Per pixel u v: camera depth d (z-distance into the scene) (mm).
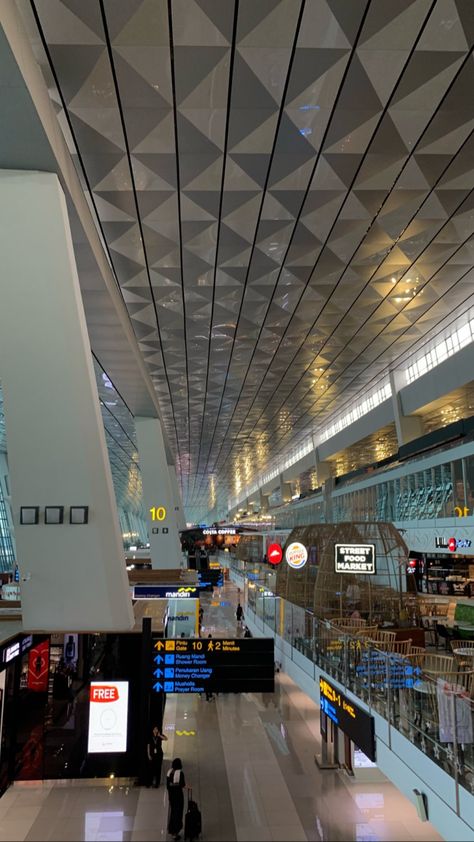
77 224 10367
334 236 13859
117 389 23484
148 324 19375
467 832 6109
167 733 12875
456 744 6410
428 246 14602
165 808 8484
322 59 8227
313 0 7215
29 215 8375
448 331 21734
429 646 16547
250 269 15539
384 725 8492
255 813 8586
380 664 8703
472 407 24172
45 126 7641
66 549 9031
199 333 20734
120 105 9023
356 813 8609
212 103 9023
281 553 23625
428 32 7824
